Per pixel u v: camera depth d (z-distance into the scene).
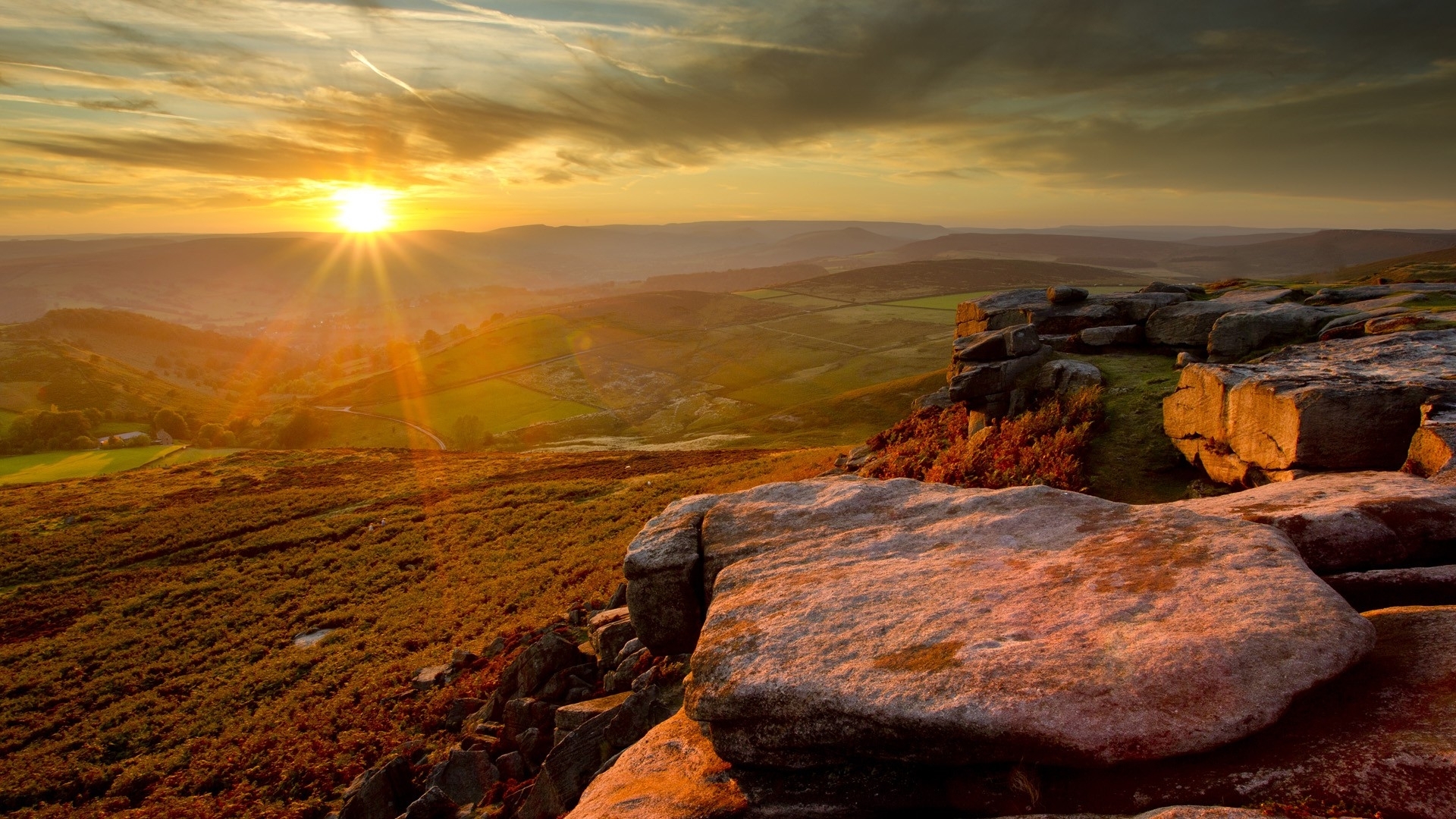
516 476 64.88
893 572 6.56
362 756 16.86
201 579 41.69
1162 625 4.89
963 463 18.14
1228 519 6.32
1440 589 5.55
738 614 6.36
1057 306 27.12
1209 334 20.98
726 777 5.54
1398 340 15.27
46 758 22.75
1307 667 4.33
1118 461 16.67
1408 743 3.69
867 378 165.00
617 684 12.23
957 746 4.61
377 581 37.00
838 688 5.01
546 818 10.11
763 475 42.09
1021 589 5.80
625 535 37.25
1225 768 4.03
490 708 15.50
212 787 18.33
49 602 40.19
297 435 151.50
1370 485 7.51
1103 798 4.16
